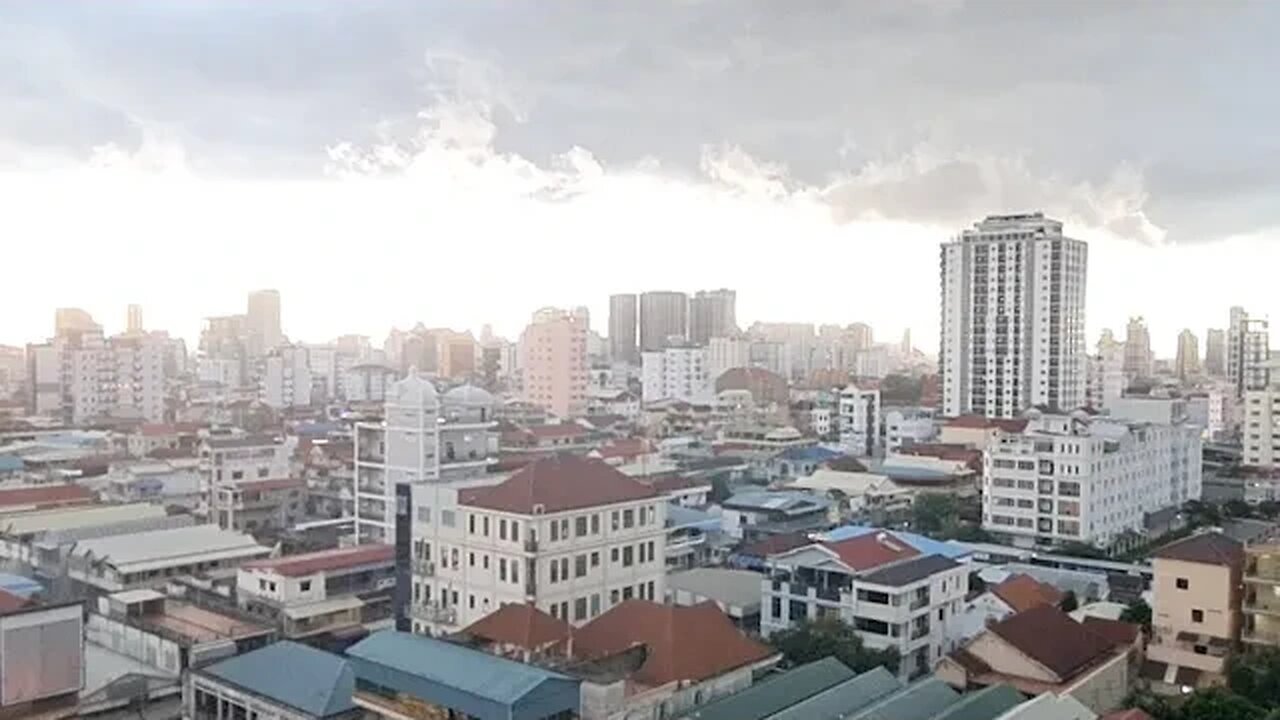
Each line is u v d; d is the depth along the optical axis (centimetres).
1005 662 7294
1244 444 19225
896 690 6406
